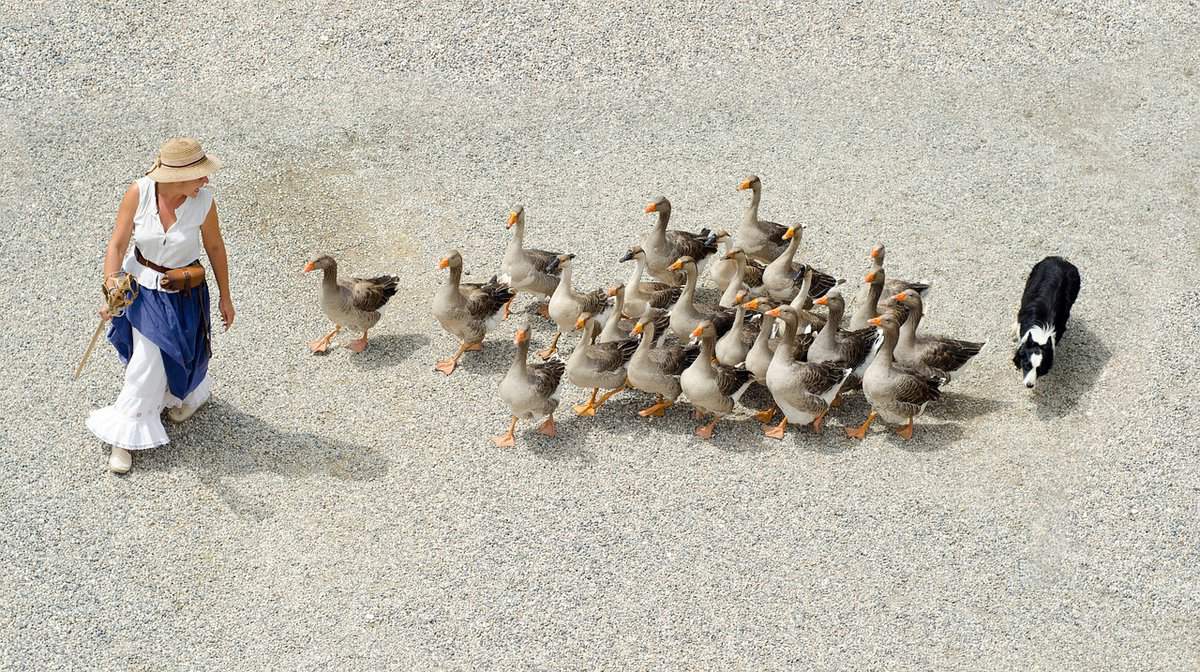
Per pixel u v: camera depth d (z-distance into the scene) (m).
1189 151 14.89
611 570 9.80
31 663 9.01
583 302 11.98
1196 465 10.66
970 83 16.09
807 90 16.05
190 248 9.81
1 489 10.38
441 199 14.34
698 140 15.29
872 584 9.67
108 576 9.68
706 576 9.74
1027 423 11.23
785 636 9.25
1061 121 15.47
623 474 10.75
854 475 10.71
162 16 17.05
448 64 16.38
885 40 16.75
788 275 12.33
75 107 15.52
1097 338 12.25
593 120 15.61
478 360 12.14
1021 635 9.26
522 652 9.12
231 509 10.29
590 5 17.20
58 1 17.19
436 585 9.66
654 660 9.06
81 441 10.88
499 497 10.48
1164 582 9.68
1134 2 17.19
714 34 16.86
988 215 14.05
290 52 16.53
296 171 14.70
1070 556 9.91
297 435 11.07
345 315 11.73
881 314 11.63
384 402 11.52
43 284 12.79
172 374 10.28
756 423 11.38
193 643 9.20
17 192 14.09
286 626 9.33
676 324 11.78
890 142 15.22
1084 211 14.05
